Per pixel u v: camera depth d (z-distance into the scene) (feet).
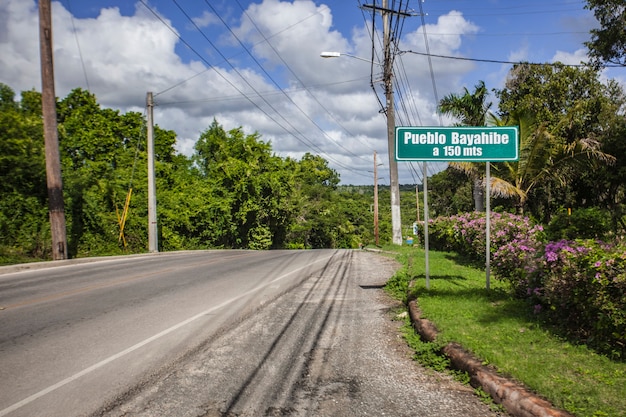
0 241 56.54
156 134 115.65
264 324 24.26
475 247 42.22
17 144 62.59
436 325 21.11
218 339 21.44
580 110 66.85
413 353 19.53
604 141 61.41
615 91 73.61
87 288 35.04
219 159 134.41
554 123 70.23
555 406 12.66
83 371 17.19
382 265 51.65
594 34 49.85
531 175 59.93
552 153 58.23
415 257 53.06
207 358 18.80
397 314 26.40
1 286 36.22
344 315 26.43
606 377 14.35
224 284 37.22
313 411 14.08
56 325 23.66
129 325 23.73
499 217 45.34
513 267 26.35
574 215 39.29
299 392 15.48
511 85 78.54
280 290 34.37
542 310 21.97
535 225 40.32
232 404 14.53
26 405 14.32
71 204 68.33
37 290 34.19
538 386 13.78
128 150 99.60
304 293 33.35
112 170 90.58
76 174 72.33
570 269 18.24
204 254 75.41
